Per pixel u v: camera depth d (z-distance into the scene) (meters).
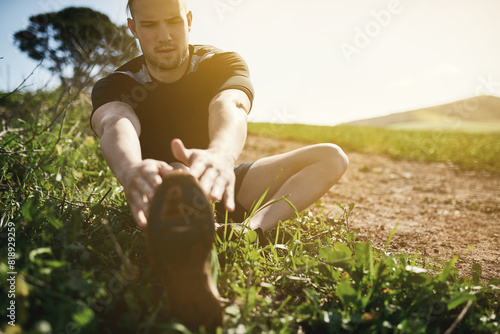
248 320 1.08
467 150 9.38
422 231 2.58
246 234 1.49
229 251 1.44
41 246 1.30
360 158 7.60
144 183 1.04
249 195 1.85
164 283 0.96
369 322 1.13
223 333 0.98
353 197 3.76
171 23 1.58
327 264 1.37
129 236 1.48
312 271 1.39
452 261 1.31
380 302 1.22
